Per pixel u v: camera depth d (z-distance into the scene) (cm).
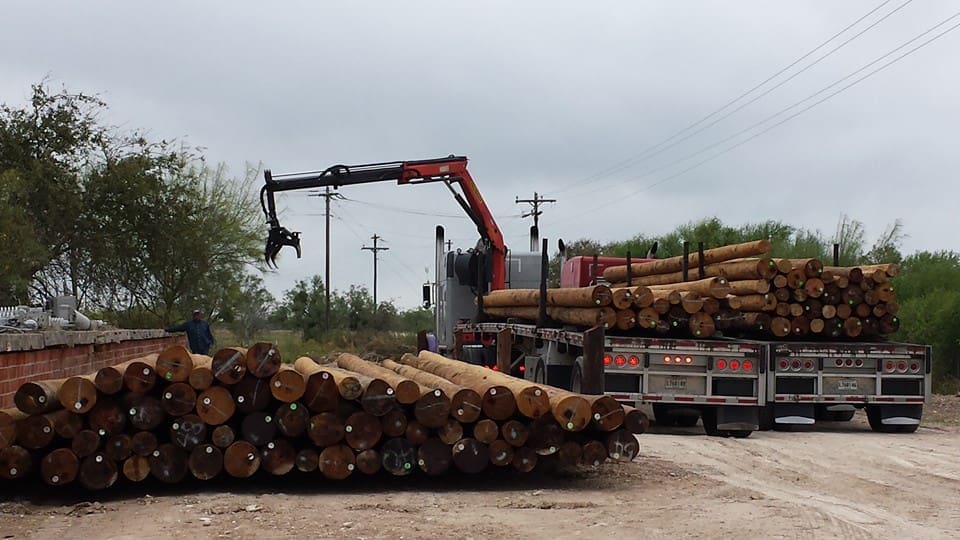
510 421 994
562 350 1731
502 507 903
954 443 1459
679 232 4106
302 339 4809
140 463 926
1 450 891
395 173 2156
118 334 1689
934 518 878
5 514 849
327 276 5703
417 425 980
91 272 2991
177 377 931
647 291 1554
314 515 851
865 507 926
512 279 2373
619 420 998
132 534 771
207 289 3206
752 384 1551
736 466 1192
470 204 2252
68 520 827
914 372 1606
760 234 3850
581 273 2212
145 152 3042
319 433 962
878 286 1645
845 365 1588
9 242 2345
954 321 2603
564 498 948
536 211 5703
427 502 920
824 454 1311
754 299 1625
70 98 2900
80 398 903
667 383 1539
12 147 2788
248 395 949
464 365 1227
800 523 838
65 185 2856
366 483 1015
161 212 3003
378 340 4653
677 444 1397
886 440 1488
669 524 829
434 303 2523
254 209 3394
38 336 1137
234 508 873
